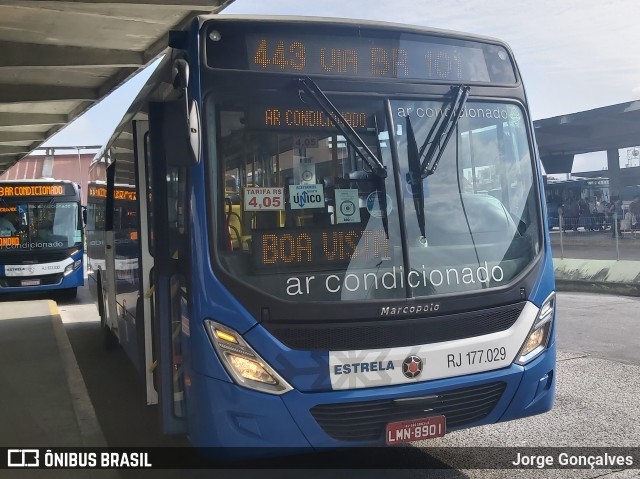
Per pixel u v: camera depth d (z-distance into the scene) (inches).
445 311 147.6
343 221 147.1
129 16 351.9
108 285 316.8
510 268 158.7
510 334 154.2
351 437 139.3
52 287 591.8
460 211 157.6
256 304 137.3
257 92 145.6
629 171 1448.1
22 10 336.5
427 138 157.1
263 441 136.3
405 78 157.9
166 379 159.0
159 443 200.1
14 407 231.9
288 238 143.3
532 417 211.8
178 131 140.1
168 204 159.0
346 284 143.0
